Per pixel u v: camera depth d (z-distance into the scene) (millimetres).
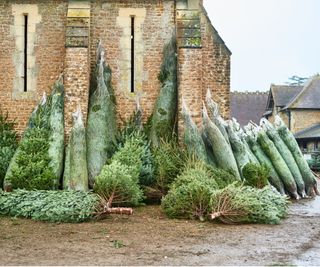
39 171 14758
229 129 17031
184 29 17141
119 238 10203
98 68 17250
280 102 51594
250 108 57281
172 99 17328
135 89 17891
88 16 17219
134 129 17031
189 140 16172
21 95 17672
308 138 44875
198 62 16922
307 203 16516
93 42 17828
